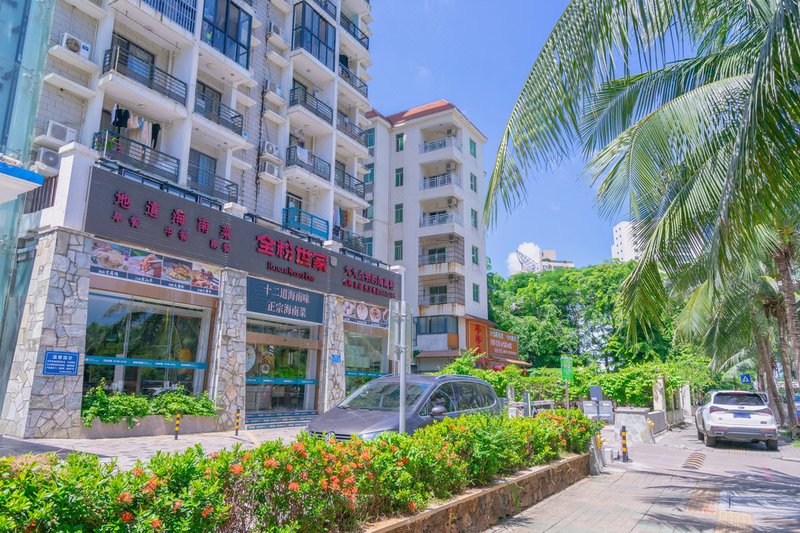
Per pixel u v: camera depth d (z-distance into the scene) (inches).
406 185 1433.3
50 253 457.4
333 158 974.4
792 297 617.6
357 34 1148.5
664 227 303.6
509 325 1642.5
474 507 224.7
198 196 622.2
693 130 271.4
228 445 453.4
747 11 299.7
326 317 784.9
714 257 213.5
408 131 1467.8
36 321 442.9
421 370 1321.4
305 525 146.8
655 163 294.7
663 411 895.1
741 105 271.4
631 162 300.5
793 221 396.2
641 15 203.2
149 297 542.9
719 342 869.2
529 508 274.1
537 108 219.8
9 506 92.7
